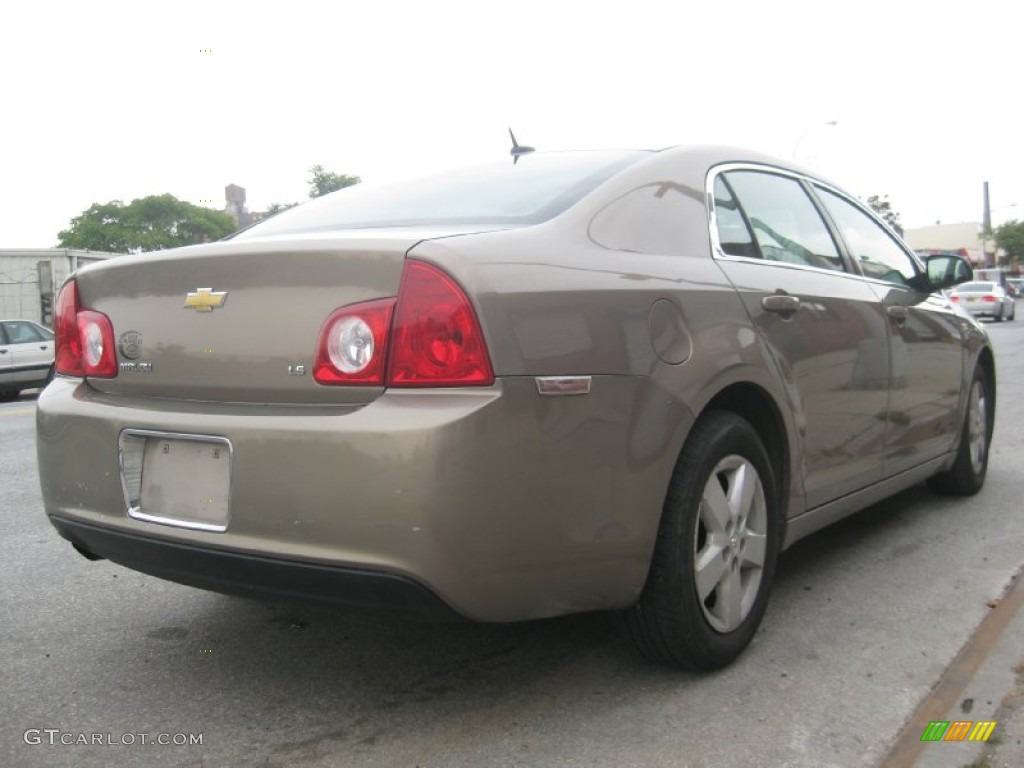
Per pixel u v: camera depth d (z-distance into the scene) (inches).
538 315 96.7
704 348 112.8
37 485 247.4
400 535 90.4
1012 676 115.3
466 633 134.0
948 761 96.7
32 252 869.8
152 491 107.7
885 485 161.0
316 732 106.5
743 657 123.3
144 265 112.3
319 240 100.2
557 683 117.0
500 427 92.0
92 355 118.2
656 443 105.0
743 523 120.1
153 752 102.7
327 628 137.8
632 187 120.9
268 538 96.7
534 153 141.4
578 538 98.5
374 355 94.7
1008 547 169.5
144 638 135.4
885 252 177.9
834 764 96.9
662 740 102.3
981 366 208.8
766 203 144.4
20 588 158.2
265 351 101.1
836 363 140.7
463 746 102.3
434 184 135.7
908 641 127.6
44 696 117.0
